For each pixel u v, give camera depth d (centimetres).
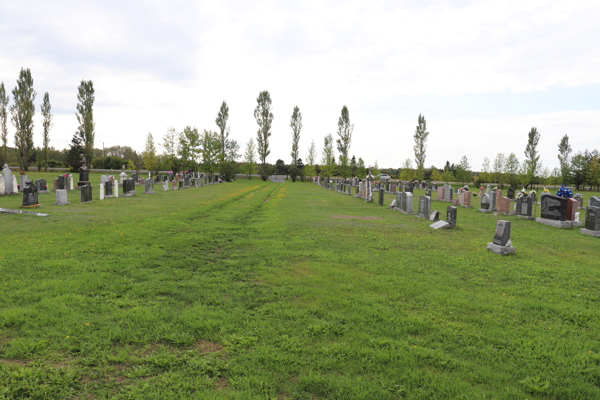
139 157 9694
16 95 6444
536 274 941
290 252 1117
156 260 984
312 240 1319
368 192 3120
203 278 844
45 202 2242
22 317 579
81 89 6994
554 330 599
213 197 3144
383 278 860
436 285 820
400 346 527
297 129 8556
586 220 1656
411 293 760
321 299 712
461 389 427
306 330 574
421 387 432
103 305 646
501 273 938
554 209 1925
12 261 905
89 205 2209
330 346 523
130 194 3023
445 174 8025
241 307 668
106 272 847
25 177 2844
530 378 452
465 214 2416
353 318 623
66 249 1049
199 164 7569
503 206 2408
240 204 2692
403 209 2334
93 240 1180
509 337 569
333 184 5206
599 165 6450
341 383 432
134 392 409
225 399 400
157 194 3303
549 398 419
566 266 1028
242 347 518
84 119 7062
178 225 1573
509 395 420
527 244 1368
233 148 8819
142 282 795
